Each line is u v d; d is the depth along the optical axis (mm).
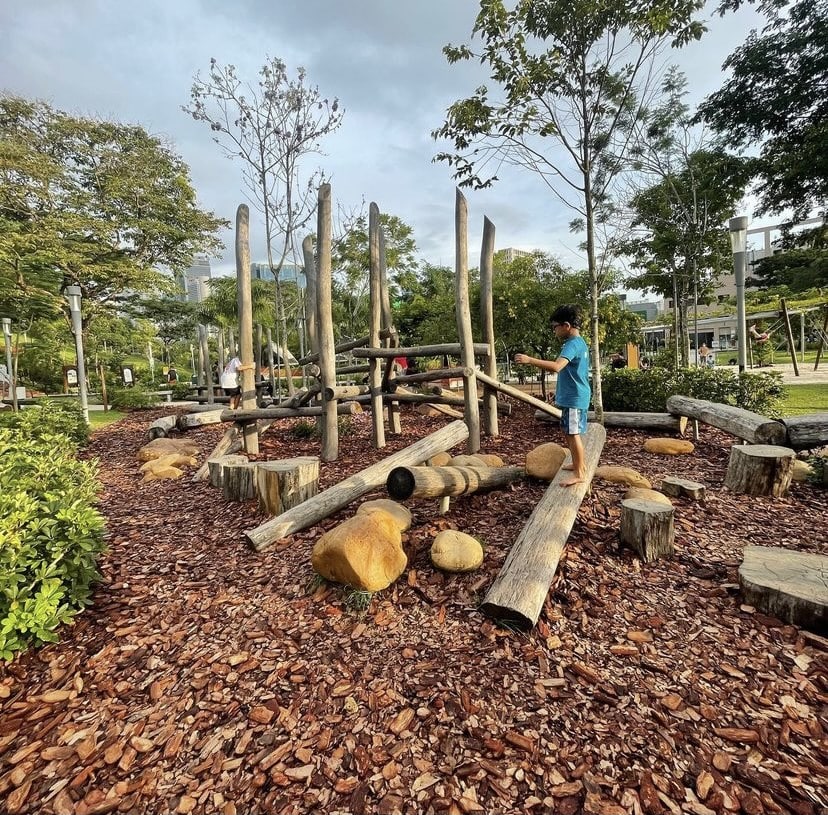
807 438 4523
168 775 1907
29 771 1966
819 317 17984
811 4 9344
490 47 5520
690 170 8656
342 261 13070
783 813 1583
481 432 6887
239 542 3820
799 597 2396
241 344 6301
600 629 2518
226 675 2414
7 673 2529
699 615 2578
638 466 5051
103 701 2320
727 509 3801
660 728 1929
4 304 15156
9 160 12977
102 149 16047
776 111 10250
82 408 10234
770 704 2010
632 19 5164
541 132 5746
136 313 19750
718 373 7141
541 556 2836
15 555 2580
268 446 6879
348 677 2332
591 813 1622
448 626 2621
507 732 1959
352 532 2912
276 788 1808
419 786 1767
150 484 5820
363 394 7414
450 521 3691
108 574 3461
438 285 22219
